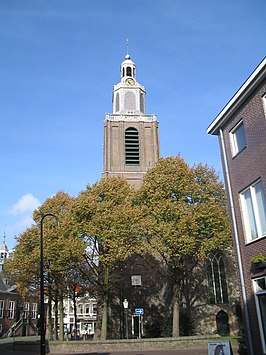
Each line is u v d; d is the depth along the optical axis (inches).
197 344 1175.6
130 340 1175.6
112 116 2239.2
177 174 1373.0
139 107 2363.4
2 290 2596.0
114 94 2433.6
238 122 708.7
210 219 1268.5
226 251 1782.7
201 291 1743.4
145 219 1311.5
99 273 1428.4
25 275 1382.9
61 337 1504.7
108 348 1173.1
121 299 1738.4
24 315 2719.0
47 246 1289.4
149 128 2230.6
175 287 1381.6
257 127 643.5
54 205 1595.7
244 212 681.0
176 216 1288.1
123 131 2182.6
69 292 1758.1
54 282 1492.4
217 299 1742.1
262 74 614.9
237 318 1704.0
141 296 1747.0
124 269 1641.2
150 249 1315.2
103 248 1375.5
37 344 1255.5
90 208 1337.4
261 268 611.8
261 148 631.2
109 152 2119.8
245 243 665.0
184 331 1632.6
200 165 1429.6
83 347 1184.8
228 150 737.6
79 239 1323.8
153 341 1172.5
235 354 898.1
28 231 1454.2
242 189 683.4
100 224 1306.6
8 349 1350.9
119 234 1290.6
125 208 1339.8
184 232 1256.2
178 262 1350.9
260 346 606.5
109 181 1469.0
